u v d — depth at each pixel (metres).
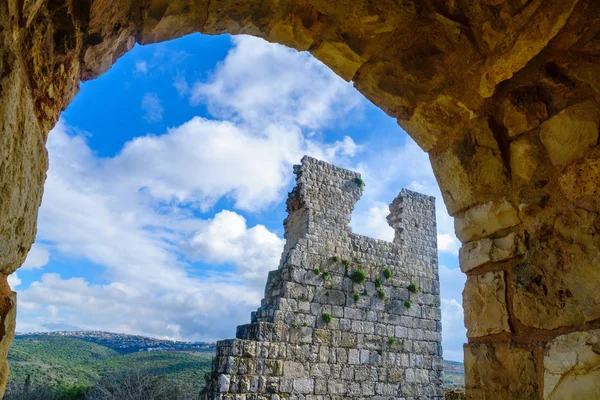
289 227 13.84
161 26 3.32
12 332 1.82
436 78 3.34
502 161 3.03
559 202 2.63
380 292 13.23
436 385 13.23
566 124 2.62
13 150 1.65
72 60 2.53
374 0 3.12
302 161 13.59
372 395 12.11
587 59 2.54
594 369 2.23
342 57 3.68
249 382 10.41
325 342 11.86
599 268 2.32
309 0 3.31
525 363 2.68
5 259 1.75
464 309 3.25
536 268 2.71
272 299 12.12
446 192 3.53
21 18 1.76
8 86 1.55
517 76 2.93
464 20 2.97
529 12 2.63
